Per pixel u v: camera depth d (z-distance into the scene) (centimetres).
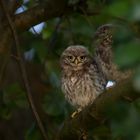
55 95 1321
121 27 770
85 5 1262
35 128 1247
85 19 1368
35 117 989
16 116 1570
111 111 886
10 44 1170
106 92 905
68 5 1244
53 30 1435
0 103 1317
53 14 1223
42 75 1452
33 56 1465
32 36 1438
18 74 1579
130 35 719
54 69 1398
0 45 1163
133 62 612
